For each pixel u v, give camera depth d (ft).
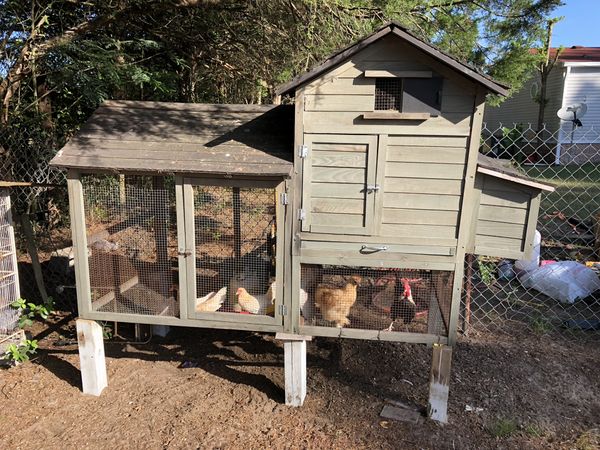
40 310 13.69
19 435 10.12
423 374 12.62
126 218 11.39
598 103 58.70
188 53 24.77
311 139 9.72
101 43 19.21
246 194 11.00
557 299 17.04
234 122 11.63
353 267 10.69
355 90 9.44
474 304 16.75
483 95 9.14
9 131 20.12
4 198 12.67
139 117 11.96
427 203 9.72
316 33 19.38
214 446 9.78
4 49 17.25
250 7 19.43
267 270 11.09
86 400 11.40
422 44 8.75
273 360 13.33
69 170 10.58
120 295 11.52
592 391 11.73
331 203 9.93
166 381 12.21
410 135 9.47
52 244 19.94
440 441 9.93
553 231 25.27
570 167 50.49
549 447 9.80
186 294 10.85
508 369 12.64
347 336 10.61
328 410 10.98
